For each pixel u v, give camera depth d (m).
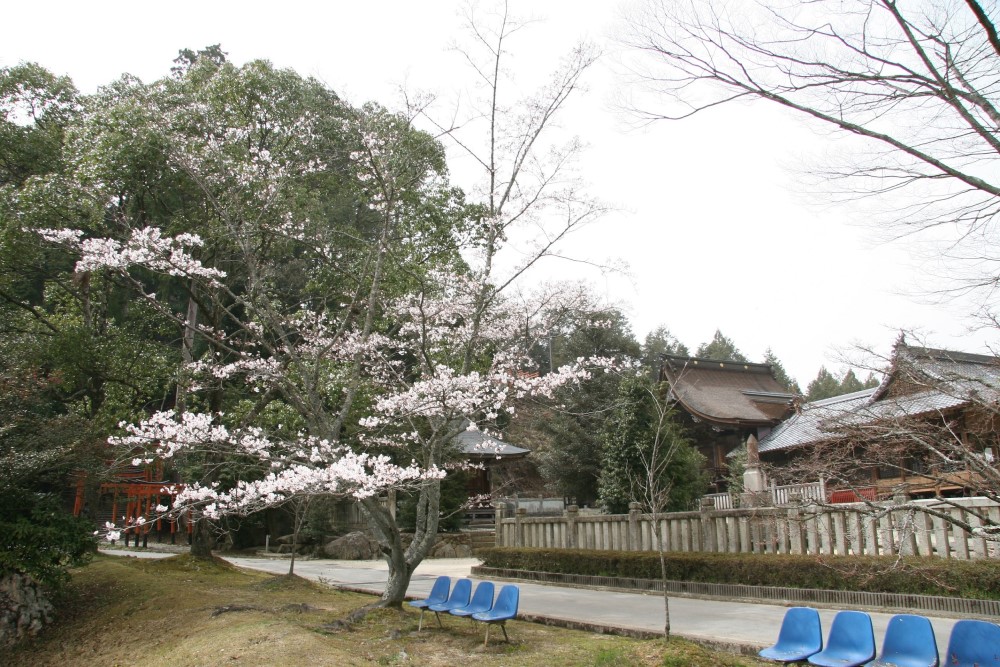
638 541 13.41
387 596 9.79
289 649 7.25
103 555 16.31
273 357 11.62
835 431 6.35
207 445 10.05
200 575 13.55
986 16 4.68
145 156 13.39
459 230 14.94
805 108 5.64
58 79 17.41
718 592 10.91
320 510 22.30
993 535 6.61
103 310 17.94
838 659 5.48
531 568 14.68
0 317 15.52
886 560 9.07
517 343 12.48
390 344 12.30
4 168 16.42
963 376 5.96
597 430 26.56
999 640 4.73
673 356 33.53
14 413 11.48
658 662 6.14
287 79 14.99
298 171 14.41
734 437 29.23
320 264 15.54
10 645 10.23
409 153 11.96
